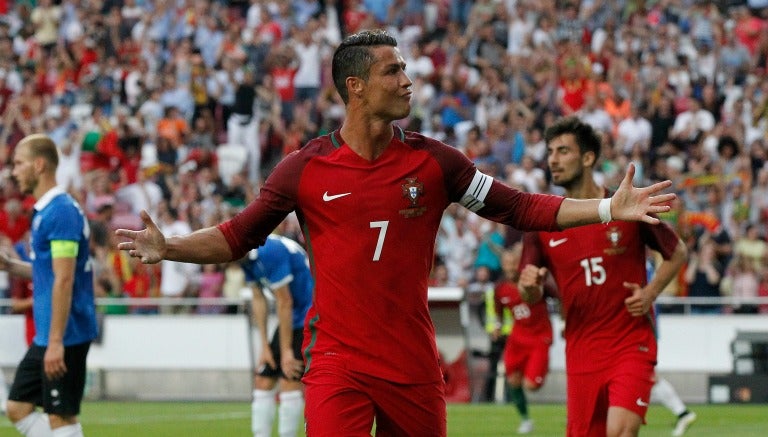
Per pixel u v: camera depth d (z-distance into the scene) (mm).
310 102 60312
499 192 14133
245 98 59344
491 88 59062
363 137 14016
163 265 50625
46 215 20688
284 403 26500
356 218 13961
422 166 14031
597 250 19062
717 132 54594
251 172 59125
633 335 18906
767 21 62062
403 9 66375
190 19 66188
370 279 13984
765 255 47250
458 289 44938
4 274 50156
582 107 56906
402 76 13891
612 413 18469
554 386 46344
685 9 62844
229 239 14242
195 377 48906
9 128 61312
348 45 14008
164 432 34906
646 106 56875
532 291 19391
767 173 51031
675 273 18703
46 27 68938
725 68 59812
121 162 57562
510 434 34469
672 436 33375
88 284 21359
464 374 46250
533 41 62000
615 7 63406
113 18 67312
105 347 49438
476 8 64062
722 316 45406
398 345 14031
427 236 14133
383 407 14086
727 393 44125
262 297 27219
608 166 52250
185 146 58844
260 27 64125
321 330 14227
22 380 21141
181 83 61719
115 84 64312
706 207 50938
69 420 21000
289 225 48719
